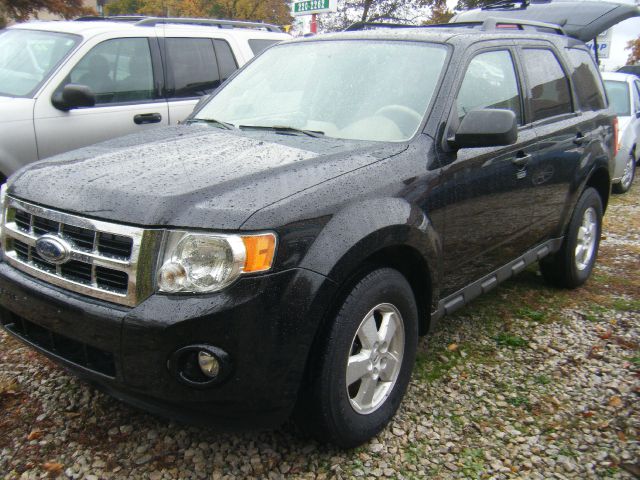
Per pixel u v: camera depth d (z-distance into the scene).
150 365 2.23
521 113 3.87
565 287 4.84
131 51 5.53
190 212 2.24
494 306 4.50
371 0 21.55
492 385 3.37
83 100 4.83
